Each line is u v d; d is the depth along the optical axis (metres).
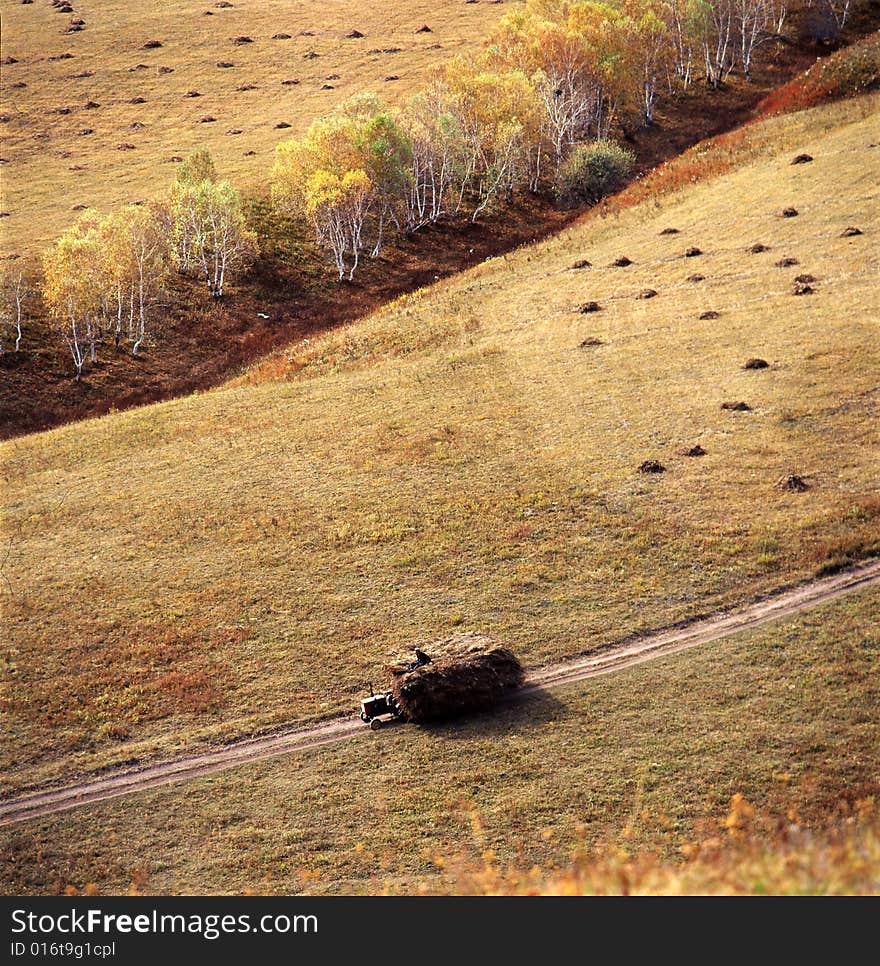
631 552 48.44
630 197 118.94
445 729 38.75
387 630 45.41
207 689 43.09
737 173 109.12
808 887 14.60
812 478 51.81
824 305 72.44
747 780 33.09
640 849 30.36
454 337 84.31
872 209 87.38
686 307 78.56
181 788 37.44
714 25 180.88
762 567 45.53
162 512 59.94
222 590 50.38
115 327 119.12
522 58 166.12
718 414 60.47
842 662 38.16
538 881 21.38
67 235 120.25
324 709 41.03
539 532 51.53
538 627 44.09
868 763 32.72
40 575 54.25
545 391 69.19
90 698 43.44
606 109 174.75
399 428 67.12
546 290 90.69
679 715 37.12
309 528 55.44
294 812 35.47
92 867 34.03
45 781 38.94
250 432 71.25
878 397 58.41
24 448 76.62
